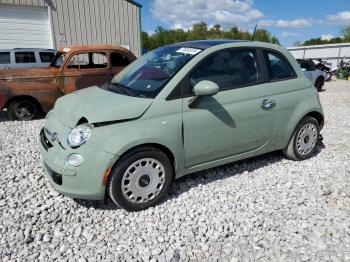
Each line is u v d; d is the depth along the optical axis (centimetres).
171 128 334
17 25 1430
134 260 267
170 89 338
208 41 413
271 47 425
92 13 1544
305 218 326
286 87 425
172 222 318
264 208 343
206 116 356
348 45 3512
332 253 278
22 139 580
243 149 403
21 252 273
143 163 327
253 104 391
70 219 321
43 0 1437
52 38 1489
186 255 274
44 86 740
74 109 339
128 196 326
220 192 374
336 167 454
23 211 331
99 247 282
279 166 450
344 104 1035
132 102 324
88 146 303
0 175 412
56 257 269
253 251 280
